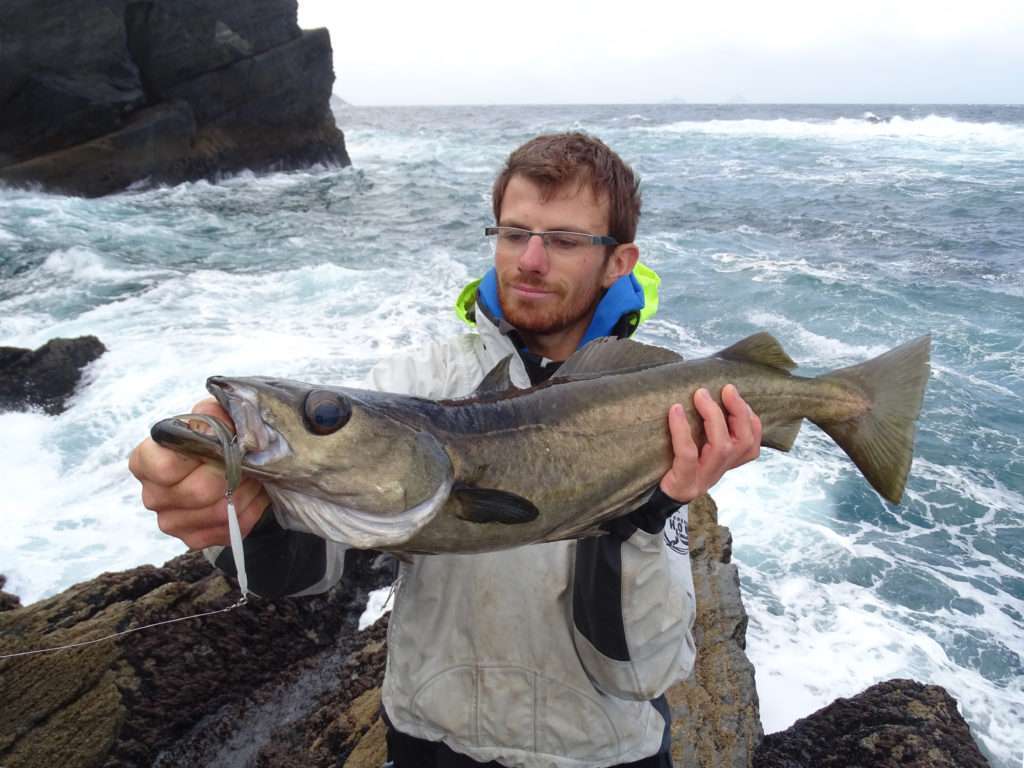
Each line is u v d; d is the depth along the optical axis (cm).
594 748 75
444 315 384
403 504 62
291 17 1023
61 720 125
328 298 416
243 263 510
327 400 60
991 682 172
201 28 924
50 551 196
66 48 800
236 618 144
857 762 134
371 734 125
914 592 200
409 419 64
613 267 81
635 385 76
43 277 454
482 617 73
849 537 221
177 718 136
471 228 649
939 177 892
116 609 138
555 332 79
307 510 60
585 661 72
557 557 74
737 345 84
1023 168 958
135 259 509
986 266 501
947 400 300
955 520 230
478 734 74
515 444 68
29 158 803
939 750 131
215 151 970
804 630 185
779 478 249
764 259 520
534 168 74
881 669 173
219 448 53
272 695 142
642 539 66
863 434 91
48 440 251
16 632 131
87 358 304
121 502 219
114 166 841
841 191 807
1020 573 208
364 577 162
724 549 171
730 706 136
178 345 332
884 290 430
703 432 78
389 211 751
